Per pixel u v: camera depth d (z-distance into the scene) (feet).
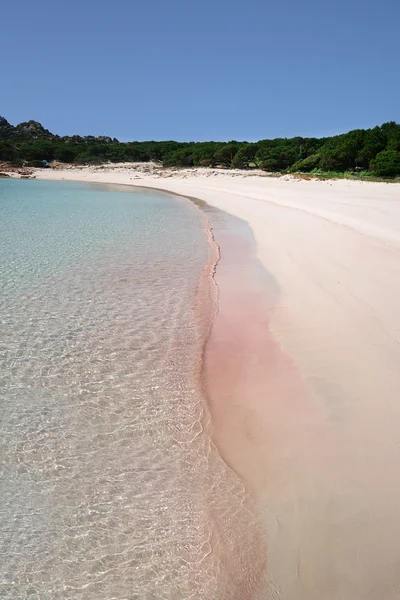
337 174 155.33
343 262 40.42
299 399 20.77
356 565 12.83
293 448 17.70
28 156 278.87
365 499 14.97
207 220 74.79
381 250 43.60
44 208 89.97
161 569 13.12
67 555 13.53
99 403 21.24
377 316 28.09
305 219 66.23
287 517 14.65
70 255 48.11
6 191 137.28
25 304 33.27
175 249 51.96
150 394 21.99
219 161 249.34
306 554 13.33
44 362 24.89
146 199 114.62
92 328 29.43
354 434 18.06
